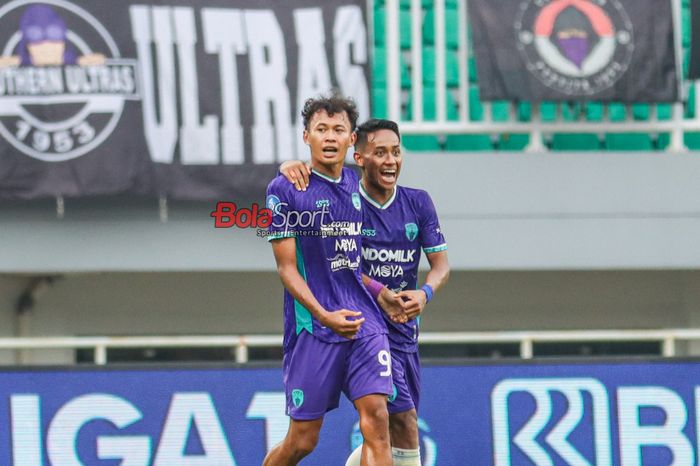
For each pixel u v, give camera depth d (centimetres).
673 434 3319
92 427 3259
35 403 3253
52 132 3416
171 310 3959
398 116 3647
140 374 3278
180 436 3269
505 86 3538
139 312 3950
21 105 3412
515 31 3547
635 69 3572
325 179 2406
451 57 3841
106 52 3438
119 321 3947
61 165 3419
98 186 3422
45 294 3919
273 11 3494
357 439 3259
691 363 3338
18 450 3244
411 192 2609
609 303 4053
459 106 3769
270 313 3984
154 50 3459
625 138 3866
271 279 3978
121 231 3562
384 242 2558
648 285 4047
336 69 3494
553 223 3666
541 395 3306
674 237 3691
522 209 3662
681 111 3703
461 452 3278
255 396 3284
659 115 3844
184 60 3466
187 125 3459
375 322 2423
